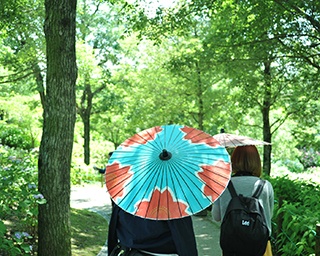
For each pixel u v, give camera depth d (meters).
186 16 14.25
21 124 30.78
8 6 13.26
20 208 6.48
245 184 3.82
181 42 22.19
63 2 6.39
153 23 13.97
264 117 18.20
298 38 13.48
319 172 31.06
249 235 3.57
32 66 17.98
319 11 11.46
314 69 15.25
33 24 15.95
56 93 6.44
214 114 21.70
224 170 2.94
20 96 28.48
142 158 3.05
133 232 2.96
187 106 22.94
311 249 5.51
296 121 18.95
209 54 14.36
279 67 15.55
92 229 10.45
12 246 5.66
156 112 23.45
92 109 36.03
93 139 45.88
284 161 35.00
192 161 2.98
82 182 24.00
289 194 9.50
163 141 3.13
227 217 3.65
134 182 2.94
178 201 2.81
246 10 12.92
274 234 7.46
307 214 6.21
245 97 17.14
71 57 6.50
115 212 3.11
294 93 16.53
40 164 6.54
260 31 13.08
